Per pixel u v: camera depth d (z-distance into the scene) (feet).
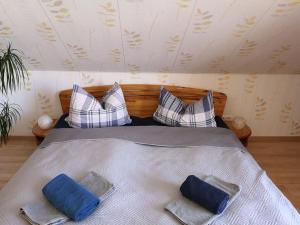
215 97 8.99
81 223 4.06
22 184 4.89
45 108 9.37
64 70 8.82
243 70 8.83
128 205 4.48
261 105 9.72
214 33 6.65
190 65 8.44
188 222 4.05
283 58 8.06
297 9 5.71
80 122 7.64
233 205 4.49
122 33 6.66
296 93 9.58
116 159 5.68
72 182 4.63
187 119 7.95
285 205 4.61
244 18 6.02
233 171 5.54
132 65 8.45
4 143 9.05
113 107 7.95
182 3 5.45
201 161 5.92
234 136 7.42
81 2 5.44
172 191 4.89
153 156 6.17
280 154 9.31
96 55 7.84
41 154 6.04
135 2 5.42
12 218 4.09
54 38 6.93
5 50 7.42
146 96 9.05
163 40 6.99
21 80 8.79
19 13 5.86
